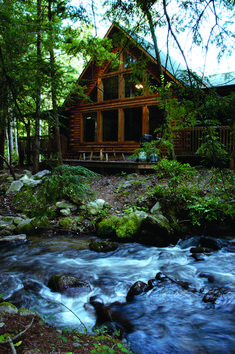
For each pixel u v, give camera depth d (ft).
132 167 33.94
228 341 8.35
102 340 7.66
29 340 6.52
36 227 21.67
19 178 35.68
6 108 10.32
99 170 40.88
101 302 10.98
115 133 50.72
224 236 19.17
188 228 20.39
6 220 22.86
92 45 14.23
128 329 8.99
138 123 48.93
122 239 19.61
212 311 10.15
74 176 8.29
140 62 12.75
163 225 18.81
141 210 22.36
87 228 21.76
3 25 10.78
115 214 22.67
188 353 7.77
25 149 51.19
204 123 9.16
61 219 22.86
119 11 10.41
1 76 9.96
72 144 52.85
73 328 8.91
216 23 8.98
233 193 18.52
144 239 19.16
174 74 9.40
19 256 16.60
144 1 9.31
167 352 7.79
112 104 47.06
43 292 11.95
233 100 8.36
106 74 46.78
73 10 10.83
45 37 15.81
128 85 46.24
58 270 14.40
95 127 51.75
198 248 17.10
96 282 12.95
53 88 10.91
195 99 9.04
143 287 11.77
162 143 14.29
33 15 21.01
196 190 22.29
